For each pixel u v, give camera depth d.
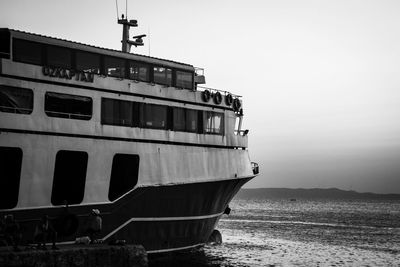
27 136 25.95
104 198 28.98
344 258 45.97
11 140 25.41
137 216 30.75
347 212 150.38
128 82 30.41
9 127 25.38
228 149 36.59
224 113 36.31
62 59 27.94
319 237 64.62
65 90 27.58
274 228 79.38
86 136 28.22
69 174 29.88
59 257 21.25
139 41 36.91
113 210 29.42
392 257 47.16
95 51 29.30
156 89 31.84
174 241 33.47
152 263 32.25
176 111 33.00
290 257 45.19
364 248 53.53
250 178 39.19
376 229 79.38
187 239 34.47
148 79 31.89
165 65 32.84
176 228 33.34
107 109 29.36
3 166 28.05
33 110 26.31
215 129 35.59
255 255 44.81
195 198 33.97
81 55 28.73
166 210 32.31
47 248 22.06
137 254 23.73
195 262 36.28
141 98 31.02
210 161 35.00
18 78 25.92
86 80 28.39
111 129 29.34
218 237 47.34
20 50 26.38
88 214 28.23
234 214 131.12
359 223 94.50
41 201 26.38
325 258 45.56
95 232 25.61
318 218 112.31
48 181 26.66
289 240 59.91
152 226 31.75
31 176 26.05
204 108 34.75
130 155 31.45
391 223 95.06
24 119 25.92
